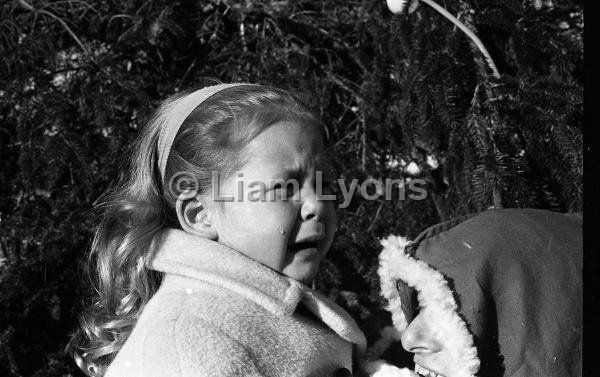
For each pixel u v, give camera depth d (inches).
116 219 39.0
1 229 59.8
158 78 68.9
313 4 71.7
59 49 68.0
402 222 62.1
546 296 35.3
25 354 56.7
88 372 41.7
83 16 69.2
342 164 63.8
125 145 57.3
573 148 56.4
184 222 35.5
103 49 68.8
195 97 37.2
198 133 35.3
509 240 36.4
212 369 29.4
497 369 34.5
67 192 61.0
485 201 56.1
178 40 69.5
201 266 33.5
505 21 61.8
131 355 31.3
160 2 65.9
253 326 31.8
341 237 61.7
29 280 56.1
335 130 67.2
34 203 61.2
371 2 67.1
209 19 71.2
